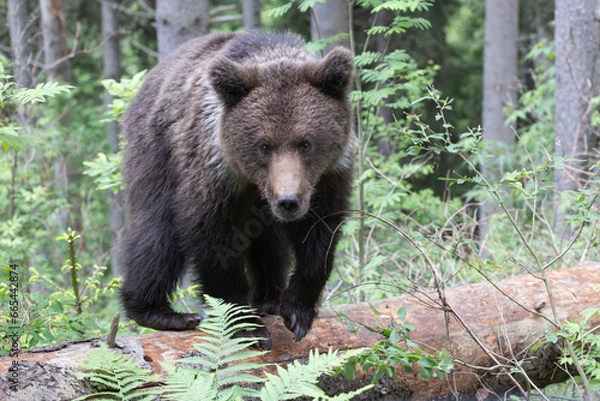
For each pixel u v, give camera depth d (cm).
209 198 1021
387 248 1777
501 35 2811
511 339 1021
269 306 1161
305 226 1036
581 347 962
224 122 998
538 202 1859
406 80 1936
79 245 2188
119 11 3625
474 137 925
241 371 869
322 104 984
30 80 2523
